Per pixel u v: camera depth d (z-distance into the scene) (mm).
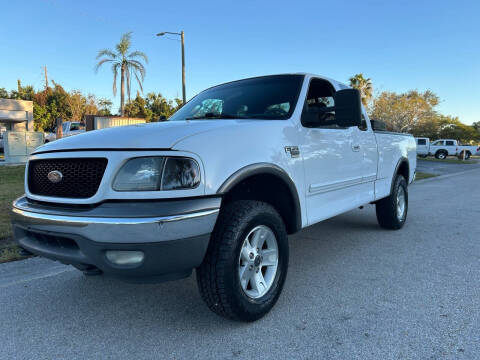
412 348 2471
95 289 3529
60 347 2549
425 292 3389
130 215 2254
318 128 3689
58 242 2537
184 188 2396
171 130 2611
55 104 43531
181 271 2430
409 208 8117
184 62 21281
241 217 2645
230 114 3652
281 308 3096
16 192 8352
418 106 45656
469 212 7578
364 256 4523
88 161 2461
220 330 2750
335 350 2467
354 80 43844
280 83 3852
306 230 5938
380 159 5039
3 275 3852
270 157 2971
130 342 2605
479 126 80062
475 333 2652
